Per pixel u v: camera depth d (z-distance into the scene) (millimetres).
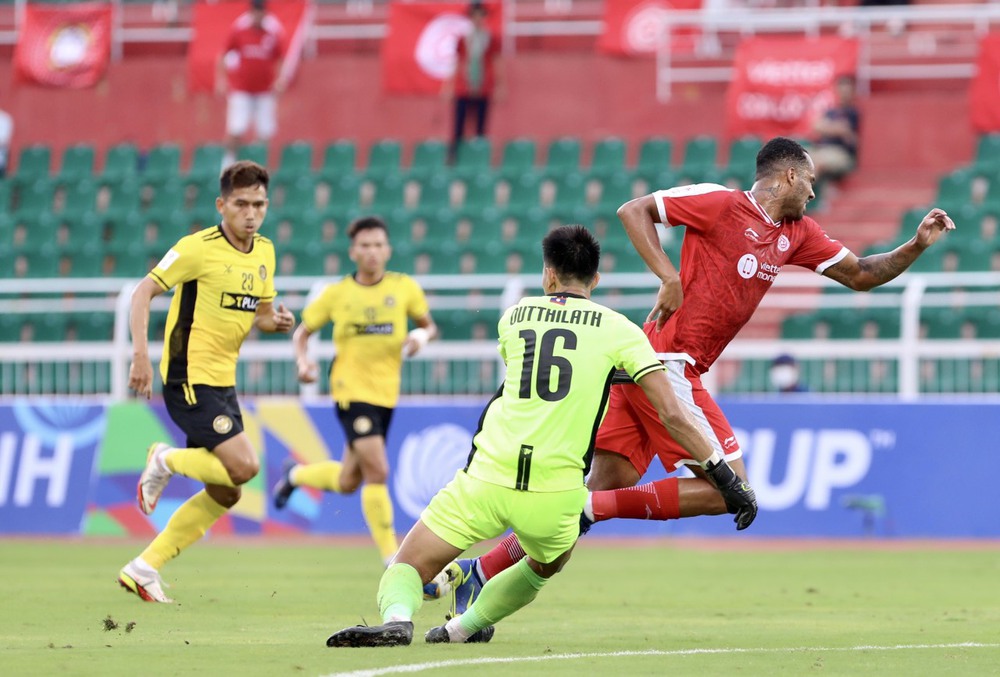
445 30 85812
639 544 49625
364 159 88812
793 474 50750
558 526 19812
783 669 18719
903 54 82250
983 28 84438
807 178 24297
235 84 83875
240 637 22422
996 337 56625
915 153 78875
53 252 72812
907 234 66625
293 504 52219
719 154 82812
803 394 51688
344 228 73938
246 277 29031
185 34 94312
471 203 76000
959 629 24625
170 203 80188
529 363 20078
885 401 50438
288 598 30094
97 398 54938
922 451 50062
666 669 18562
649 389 20047
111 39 92500
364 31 92125
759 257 24406
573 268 20734
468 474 20047
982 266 63219
